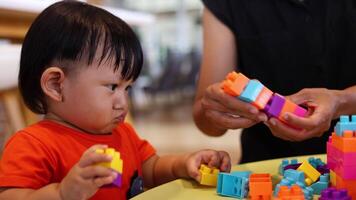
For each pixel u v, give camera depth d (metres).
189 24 7.73
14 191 0.61
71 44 0.68
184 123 4.05
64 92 0.70
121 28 0.73
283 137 0.66
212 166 0.76
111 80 0.70
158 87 5.71
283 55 1.03
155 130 3.70
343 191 0.54
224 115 0.71
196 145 3.01
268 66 1.04
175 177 0.81
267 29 1.04
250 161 1.10
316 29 1.01
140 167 0.86
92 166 0.52
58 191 0.56
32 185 0.63
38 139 0.68
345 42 1.00
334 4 1.00
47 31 0.70
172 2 7.80
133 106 4.77
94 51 0.69
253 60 1.06
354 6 0.99
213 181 0.69
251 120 0.69
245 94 0.63
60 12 0.72
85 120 0.71
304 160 0.76
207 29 1.09
